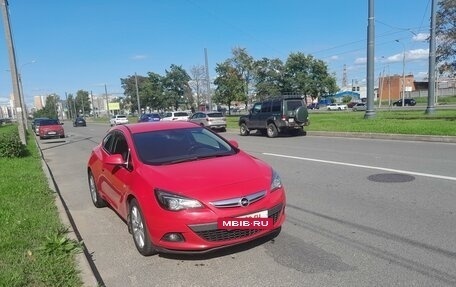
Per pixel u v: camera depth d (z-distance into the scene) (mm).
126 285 4309
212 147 5918
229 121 40281
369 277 4086
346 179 8641
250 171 4938
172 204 4445
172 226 4422
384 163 10391
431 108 25953
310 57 57031
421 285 3871
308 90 56812
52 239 5121
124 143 6199
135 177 5152
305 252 4801
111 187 6258
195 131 6344
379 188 7641
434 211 6055
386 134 16703
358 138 17672
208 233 4402
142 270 4637
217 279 4262
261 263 4559
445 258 4426
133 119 76438
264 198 4625
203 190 4484
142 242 4973
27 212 6906
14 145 16641
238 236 4543
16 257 4844
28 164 14117
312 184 8344
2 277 4211
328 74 59000
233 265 4551
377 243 4945
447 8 24094
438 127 16938
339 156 12180
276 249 4922
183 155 5582
